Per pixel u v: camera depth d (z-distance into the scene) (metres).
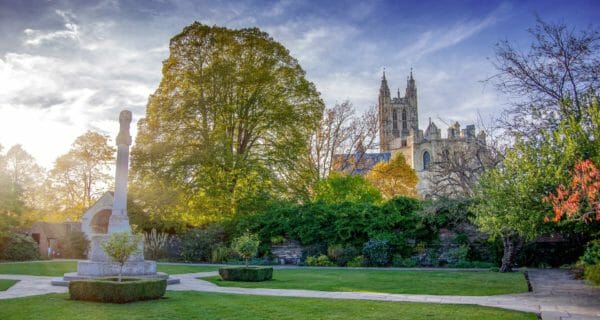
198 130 35.94
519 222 15.23
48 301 12.83
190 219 35.81
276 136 37.50
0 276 20.55
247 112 36.97
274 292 15.69
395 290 16.34
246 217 34.47
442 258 30.03
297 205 34.53
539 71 21.50
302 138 37.31
